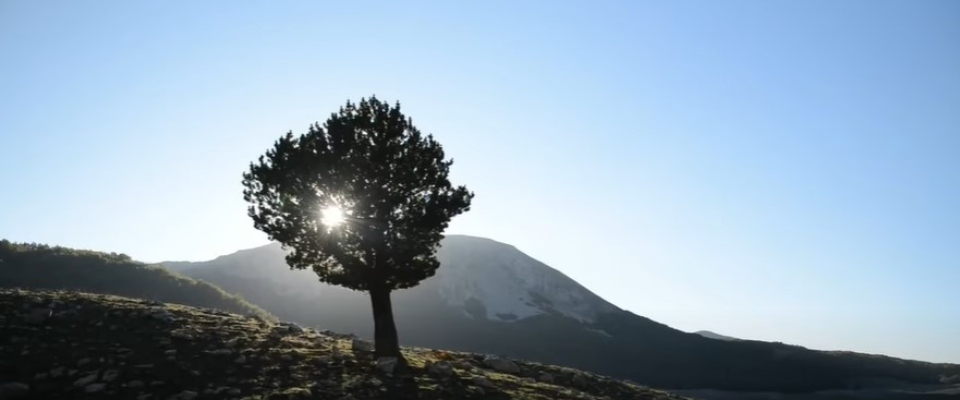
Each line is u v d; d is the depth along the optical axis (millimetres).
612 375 135250
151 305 33625
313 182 29453
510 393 25766
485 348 153875
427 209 30344
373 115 30438
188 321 30609
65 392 20047
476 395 24500
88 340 25109
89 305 30344
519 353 150750
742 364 151125
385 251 29234
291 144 30828
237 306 89125
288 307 163625
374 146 29812
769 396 118062
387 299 30141
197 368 23453
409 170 30062
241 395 21141
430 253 30797
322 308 165000
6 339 23812
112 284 81125
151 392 20750
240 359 24766
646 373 139875
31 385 20312
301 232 29516
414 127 31391
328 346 30891
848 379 138500
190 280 92812
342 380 23969
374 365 26781
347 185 29203
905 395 118375
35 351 23047
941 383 138625
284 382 23000
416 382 24938
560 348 159375
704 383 130500
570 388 30812
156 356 24125
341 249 29281
